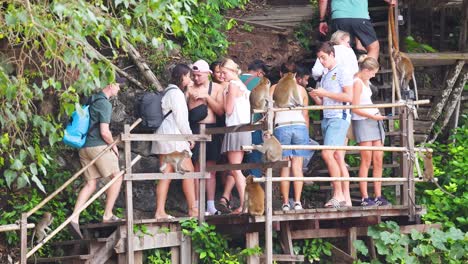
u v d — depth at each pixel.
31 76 27.69
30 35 22.11
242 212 25.59
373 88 29.98
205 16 33.00
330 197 30.44
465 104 34.44
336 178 26.25
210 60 32.72
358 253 28.05
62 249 26.73
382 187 30.55
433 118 32.94
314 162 30.94
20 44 26.97
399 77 30.61
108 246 24.98
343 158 27.12
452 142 33.25
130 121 29.55
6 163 27.92
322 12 32.25
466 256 27.27
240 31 35.12
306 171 30.58
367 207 26.59
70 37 21.45
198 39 32.34
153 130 26.50
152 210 28.91
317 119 31.45
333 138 26.69
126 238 24.77
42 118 23.39
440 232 27.25
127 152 24.89
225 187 27.64
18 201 28.06
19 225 22.67
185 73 26.67
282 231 26.86
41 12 22.06
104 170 24.98
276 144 25.02
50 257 26.03
